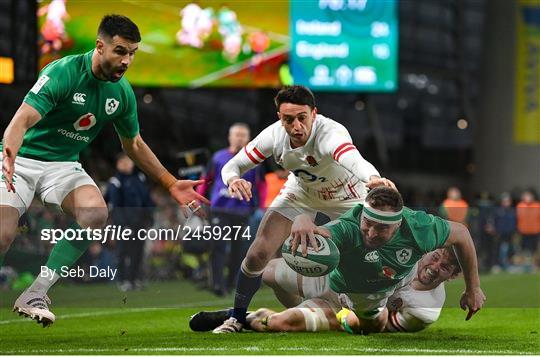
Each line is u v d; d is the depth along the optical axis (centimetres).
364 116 9381
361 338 1988
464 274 1997
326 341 1934
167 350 1809
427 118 9906
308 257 1970
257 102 7400
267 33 5206
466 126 9006
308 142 1934
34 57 4925
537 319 2400
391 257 1947
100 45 1847
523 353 1814
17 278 2222
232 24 5169
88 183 1978
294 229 1977
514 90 7481
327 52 5272
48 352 1791
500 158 7538
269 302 2062
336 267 1970
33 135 1920
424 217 1936
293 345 1872
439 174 9406
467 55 8819
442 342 1950
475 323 2319
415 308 2030
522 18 7431
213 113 8062
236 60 5178
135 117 1989
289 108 1897
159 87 5141
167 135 7506
